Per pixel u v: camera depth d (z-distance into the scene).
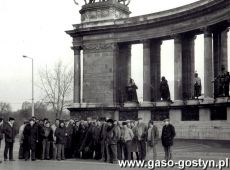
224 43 52.66
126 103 59.81
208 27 51.41
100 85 62.25
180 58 55.22
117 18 62.97
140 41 59.38
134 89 60.28
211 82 50.97
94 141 34.16
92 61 63.12
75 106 63.56
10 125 34.03
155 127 31.05
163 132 30.69
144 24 58.19
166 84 56.91
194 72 57.53
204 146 41.34
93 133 34.22
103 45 62.19
